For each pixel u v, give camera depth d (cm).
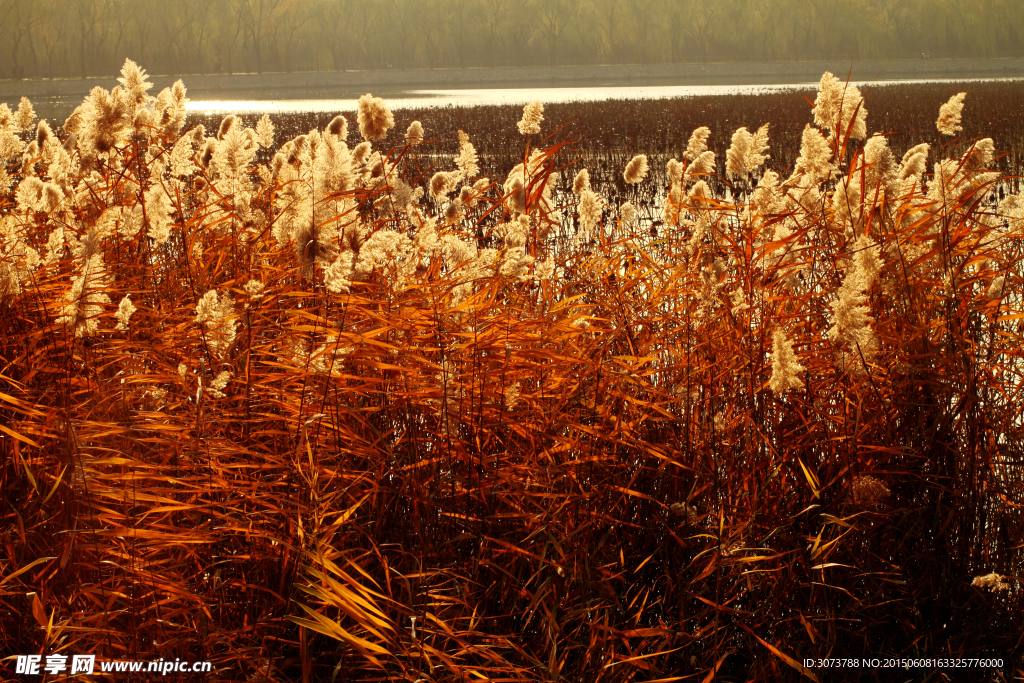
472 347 286
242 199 353
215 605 235
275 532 240
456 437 271
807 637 260
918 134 2055
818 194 351
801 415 289
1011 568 277
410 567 260
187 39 9912
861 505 272
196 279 342
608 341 317
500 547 270
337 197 278
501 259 329
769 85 7094
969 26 10150
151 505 254
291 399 275
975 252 332
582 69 10425
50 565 246
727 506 276
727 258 352
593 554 269
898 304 308
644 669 249
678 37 10988
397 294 302
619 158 1838
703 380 293
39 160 471
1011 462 290
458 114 3300
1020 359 329
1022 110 2494
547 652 248
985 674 257
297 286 346
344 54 10881
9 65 9338
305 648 210
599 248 424
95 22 9444
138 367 286
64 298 294
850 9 10475
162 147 432
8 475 274
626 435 290
